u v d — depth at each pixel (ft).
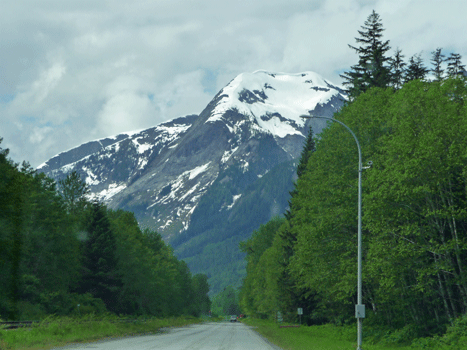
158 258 486.38
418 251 135.33
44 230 279.90
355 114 183.42
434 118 140.97
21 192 239.50
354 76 253.85
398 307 160.04
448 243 140.15
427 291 145.38
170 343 147.54
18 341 120.16
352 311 225.56
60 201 308.19
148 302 444.14
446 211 132.26
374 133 177.78
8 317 239.30
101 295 334.03
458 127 138.21
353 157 178.60
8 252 246.27
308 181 205.26
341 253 177.99
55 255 292.20
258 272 449.48
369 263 147.33
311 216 188.55
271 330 256.73
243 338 199.00
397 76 259.60
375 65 246.68
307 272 193.16
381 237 148.15
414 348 127.13
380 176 142.72
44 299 269.44
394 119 148.25
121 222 406.00
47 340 132.36
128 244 389.19
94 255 337.52
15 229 239.91
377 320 187.32
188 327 362.94
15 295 255.91
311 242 180.86
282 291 321.11
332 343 158.30
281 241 371.15
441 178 132.67
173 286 521.65
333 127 191.42
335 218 175.73
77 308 278.05
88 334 166.40
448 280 143.23
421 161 133.18
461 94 148.46
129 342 148.56
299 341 171.94
